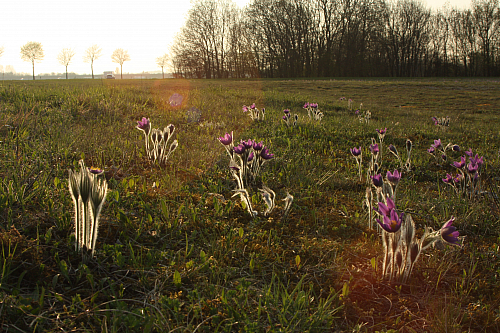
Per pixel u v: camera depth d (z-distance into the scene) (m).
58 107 7.59
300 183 4.18
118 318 1.66
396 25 63.53
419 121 11.94
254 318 1.84
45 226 2.41
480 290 2.25
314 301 2.03
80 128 5.60
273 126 8.04
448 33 64.19
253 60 64.69
